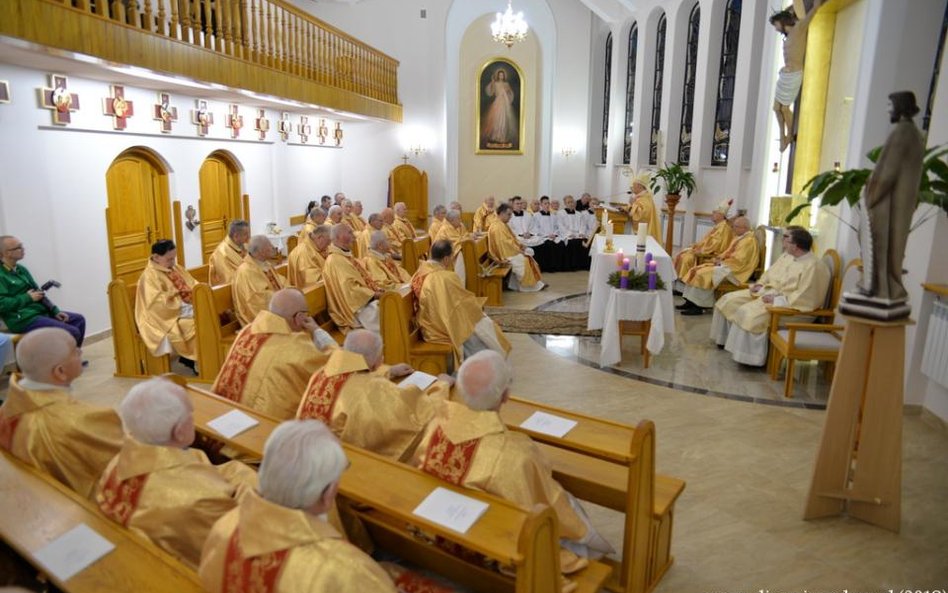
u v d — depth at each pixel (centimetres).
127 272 838
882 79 596
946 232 491
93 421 257
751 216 983
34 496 227
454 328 563
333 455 173
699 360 683
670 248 1159
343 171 1620
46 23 503
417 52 1593
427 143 1625
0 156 609
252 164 1151
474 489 237
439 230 1080
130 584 188
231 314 603
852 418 360
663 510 292
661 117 1293
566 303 969
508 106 1722
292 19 1054
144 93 816
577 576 253
